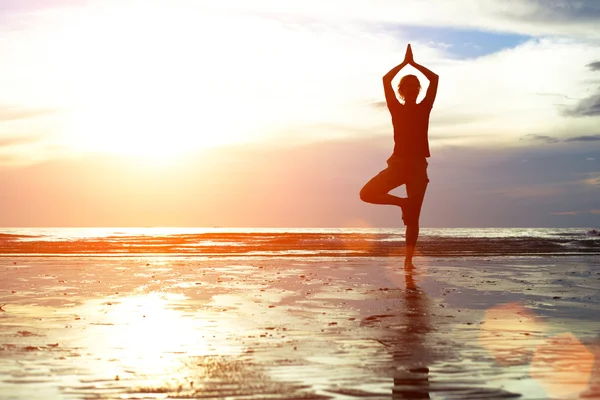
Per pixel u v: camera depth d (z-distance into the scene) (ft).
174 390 7.67
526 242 57.47
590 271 25.88
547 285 20.25
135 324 12.59
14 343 10.61
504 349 10.10
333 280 21.56
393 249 45.32
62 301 16.11
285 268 26.96
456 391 7.62
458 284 20.33
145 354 9.75
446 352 9.86
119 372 8.59
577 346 10.36
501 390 7.63
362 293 17.81
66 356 9.58
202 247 48.98
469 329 12.04
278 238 76.18
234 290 18.53
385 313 14.11
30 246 47.93
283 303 15.78
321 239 71.36
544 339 10.98
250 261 31.81
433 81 24.71
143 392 7.59
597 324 12.68
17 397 7.36
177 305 15.40
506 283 20.79
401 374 8.45
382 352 9.87
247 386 7.86
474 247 47.88
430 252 41.42
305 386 7.85
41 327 12.23
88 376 8.35
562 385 7.85
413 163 24.56
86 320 13.10
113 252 40.93
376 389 7.69
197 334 11.51
